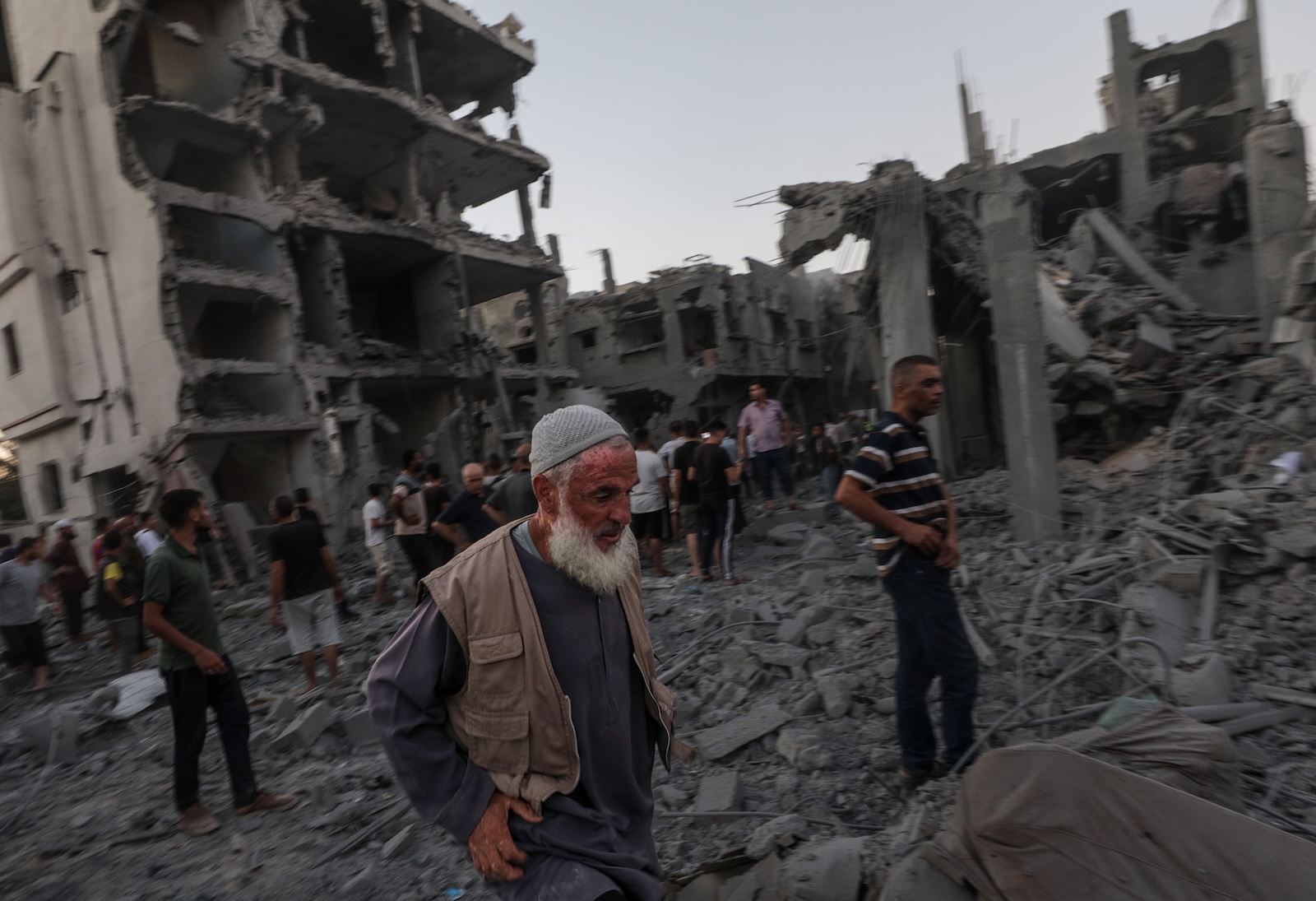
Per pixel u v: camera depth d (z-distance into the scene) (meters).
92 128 16.70
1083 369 11.38
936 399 3.36
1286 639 3.97
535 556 1.72
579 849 1.61
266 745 5.24
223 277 16.64
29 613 8.24
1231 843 1.79
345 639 8.07
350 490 18.09
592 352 33.62
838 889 2.44
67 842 4.13
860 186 11.45
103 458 17.67
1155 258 19.19
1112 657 4.14
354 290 24.42
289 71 17.83
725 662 5.48
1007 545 7.71
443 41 23.98
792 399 35.12
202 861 3.79
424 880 3.37
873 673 4.80
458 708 1.68
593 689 1.72
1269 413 8.23
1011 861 1.94
